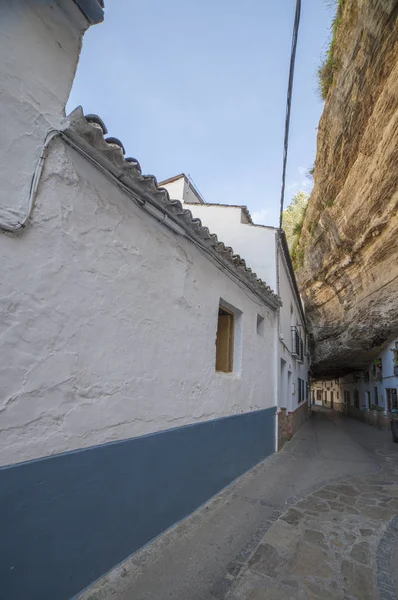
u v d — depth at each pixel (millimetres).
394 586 2551
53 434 2137
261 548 3080
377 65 5910
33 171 2084
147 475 2998
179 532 3271
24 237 2012
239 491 4609
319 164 10070
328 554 3008
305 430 12680
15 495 1874
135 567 2637
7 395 1872
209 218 9008
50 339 2137
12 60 2020
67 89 2379
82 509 2305
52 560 2072
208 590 2445
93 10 2375
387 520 3789
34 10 2164
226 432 4816
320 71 8430
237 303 5445
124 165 2650
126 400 2789
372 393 17047
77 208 2393
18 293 1957
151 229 3234
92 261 2502
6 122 1960
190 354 3875
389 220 8008
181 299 3709
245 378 5727
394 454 8188
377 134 6668
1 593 1773
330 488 5016
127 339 2828
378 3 5152
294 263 17969
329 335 16031
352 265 11188
